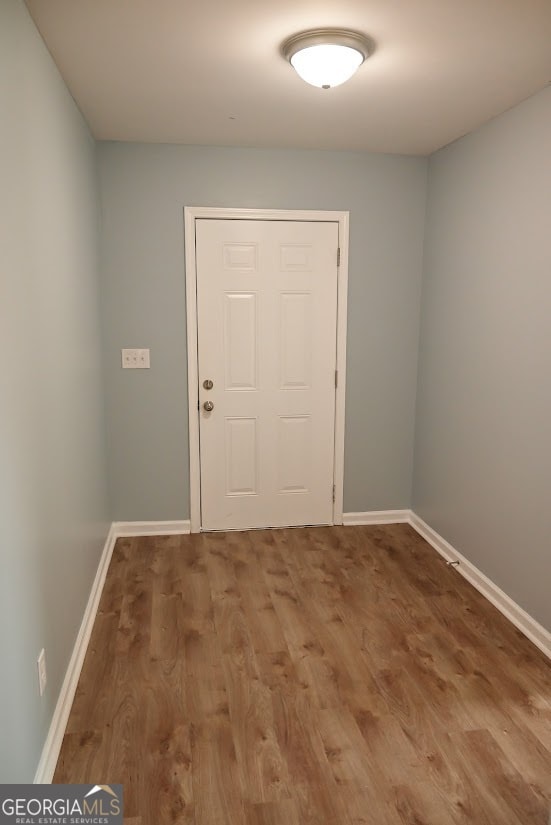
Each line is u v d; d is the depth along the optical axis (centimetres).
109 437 382
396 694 236
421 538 394
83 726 216
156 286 371
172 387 383
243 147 364
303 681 244
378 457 413
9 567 155
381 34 211
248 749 206
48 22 198
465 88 261
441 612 299
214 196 367
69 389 246
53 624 207
